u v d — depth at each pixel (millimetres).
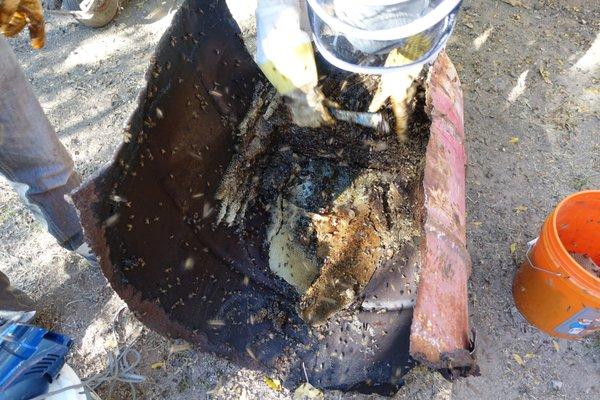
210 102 2275
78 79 3408
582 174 2715
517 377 2191
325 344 2154
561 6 3379
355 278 2295
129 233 1672
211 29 2252
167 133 1923
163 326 1837
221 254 2275
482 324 2328
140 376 2242
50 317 2484
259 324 2193
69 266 2631
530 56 3178
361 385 2027
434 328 1650
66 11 3447
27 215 2834
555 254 1959
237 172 2477
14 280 2623
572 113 2932
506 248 2523
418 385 2186
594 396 2133
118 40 3564
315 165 2598
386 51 1535
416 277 2182
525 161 2789
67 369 1869
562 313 2070
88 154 3055
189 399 2217
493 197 2686
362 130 2438
